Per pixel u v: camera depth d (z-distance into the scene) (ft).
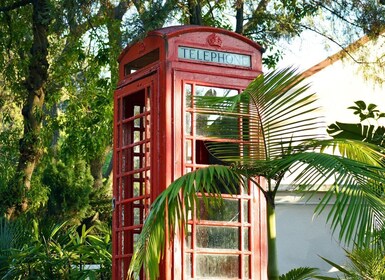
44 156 61.31
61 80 59.11
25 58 58.65
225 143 26.89
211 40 27.84
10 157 61.36
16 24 58.59
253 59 28.45
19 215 55.83
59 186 75.00
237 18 56.18
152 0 45.37
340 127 39.47
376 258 31.12
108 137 61.57
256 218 27.84
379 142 38.86
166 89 26.76
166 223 24.70
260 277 27.68
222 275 27.20
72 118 61.31
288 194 42.65
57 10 48.52
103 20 54.29
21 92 58.95
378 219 21.42
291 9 54.34
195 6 53.26
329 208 42.96
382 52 51.26
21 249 41.45
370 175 21.99
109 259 37.19
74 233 45.70
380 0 53.01
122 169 28.96
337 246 42.55
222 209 27.40
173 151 26.55
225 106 24.90
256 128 25.22
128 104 29.30
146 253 23.53
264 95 24.61
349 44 51.01
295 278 32.27
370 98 47.75
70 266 38.14
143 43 28.32
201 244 26.89
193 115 26.99
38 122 58.34
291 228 42.57
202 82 27.30
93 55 58.13
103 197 80.74
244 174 24.72
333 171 22.38
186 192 23.04
